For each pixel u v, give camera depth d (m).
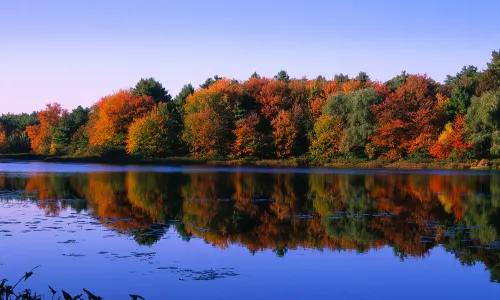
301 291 12.45
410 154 67.44
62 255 15.38
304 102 81.06
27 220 21.17
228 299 11.75
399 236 19.08
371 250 16.73
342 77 110.81
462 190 35.31
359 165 65.81
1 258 14.99
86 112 101.06
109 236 18.19
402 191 34.56
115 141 81.94
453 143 62.28
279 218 22.92
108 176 45.28
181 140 80.38
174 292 12.15
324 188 36.16
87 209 24.50
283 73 118.00
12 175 45.41
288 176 47.41
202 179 42.94
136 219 21.89
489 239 18.59
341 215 23.95
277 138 74.06
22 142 107.81
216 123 74.81
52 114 105.25
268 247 17.02
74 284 12.68
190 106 81.25
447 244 17.75
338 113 70.94
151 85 95.75
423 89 73.19
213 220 22.08
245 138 73.75
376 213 24.67
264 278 13.39
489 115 59.16
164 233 19.00
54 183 37.34
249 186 37.06
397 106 68.25
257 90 83.94
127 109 83.81
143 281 12.96
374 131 67.38
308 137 73.69
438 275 13.98
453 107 69.06
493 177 47.06
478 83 73.00
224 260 15.19
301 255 15.97
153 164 70.56
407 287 12.91
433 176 48.06
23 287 12.40
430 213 24.77
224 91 81.25
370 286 12.94
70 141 92.19
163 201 27.95
